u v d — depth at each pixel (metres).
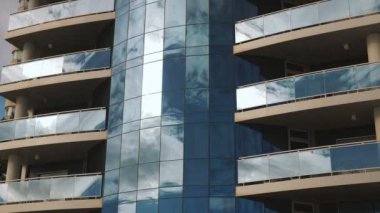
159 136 26.61
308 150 24.11
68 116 30.00
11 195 29.53
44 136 30.22
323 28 25.86
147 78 27.88
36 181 29.27
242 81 27.16
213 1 28.39
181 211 25.11
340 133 27.27
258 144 26.34
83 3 32.25
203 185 25.36
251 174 25.08
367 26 25.11
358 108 24.78
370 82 24.08
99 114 29.38
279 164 24.55
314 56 28.11
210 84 26.95
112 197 27.12
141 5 29.48
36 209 28.66
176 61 27.56
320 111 25.19
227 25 28.00
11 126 31.41
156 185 25.86
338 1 25.91
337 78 24.77
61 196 28.42
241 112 26.36
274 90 26.00
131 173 26.72
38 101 34.00
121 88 28.88
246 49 27.41
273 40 26.86
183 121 26.52
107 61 30.38
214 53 27.45
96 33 32.88
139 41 28.84
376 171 22.66
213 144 25.97
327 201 26.38
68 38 33.78
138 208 25.91
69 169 32.66
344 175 23.14
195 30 27.91
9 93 33.09
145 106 27.45
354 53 27.69
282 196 25.39
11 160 31.98
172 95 27.08
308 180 23.77
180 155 25.98
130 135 27.45
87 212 28.69
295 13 26.80
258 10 28.94
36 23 33.47
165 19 28.48
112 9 31.50
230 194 25.17
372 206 25.39
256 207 25.19
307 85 25.31
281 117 25.94
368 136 26.64
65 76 30.98
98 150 29.67
